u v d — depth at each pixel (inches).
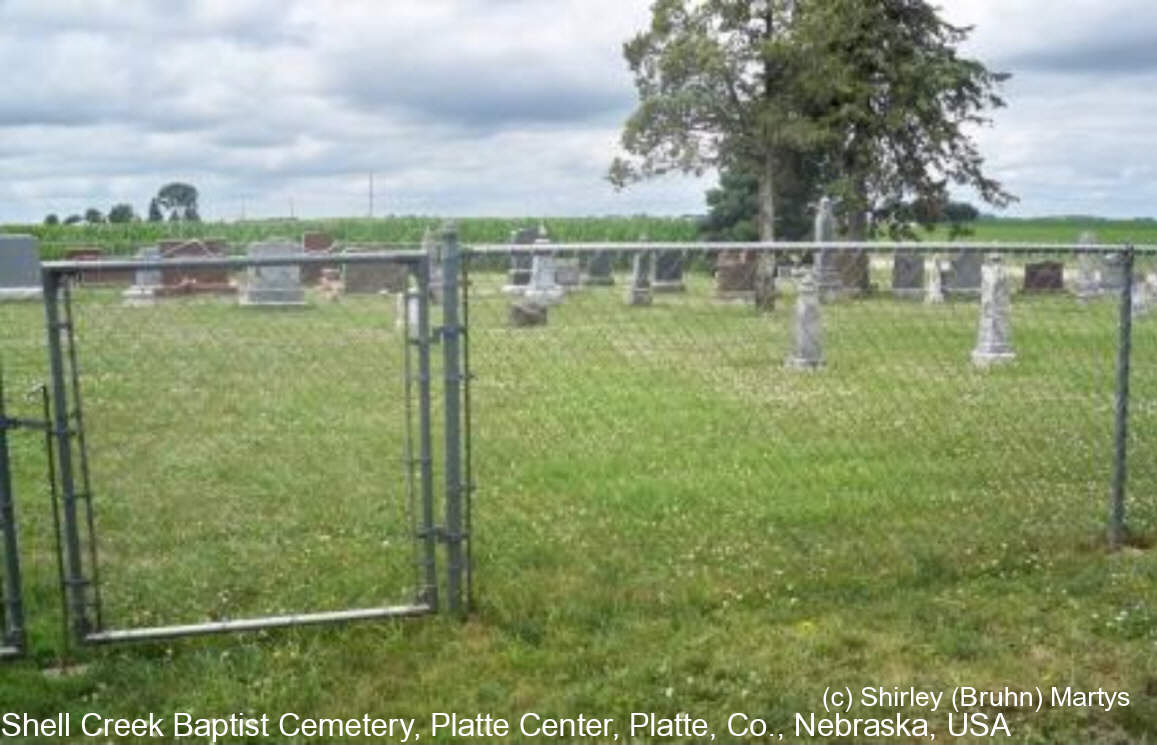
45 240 2009.1
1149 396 485.7
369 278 826.2
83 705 191.8
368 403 437.1
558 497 314.3
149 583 244.4
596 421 412.2
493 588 238.8
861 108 1459.2
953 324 641.0
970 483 329.7
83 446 209.2
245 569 255.1
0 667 206.7
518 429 398.0
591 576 249.1
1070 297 707.4
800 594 239.9
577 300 634.2
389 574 250.1
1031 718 186.5
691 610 230.4
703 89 1233.4
